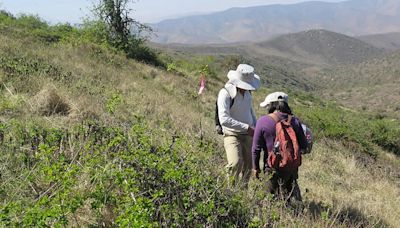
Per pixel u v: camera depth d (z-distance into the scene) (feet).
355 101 638.12
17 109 21.97
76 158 15.08
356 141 53.31
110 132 17.97
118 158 13.43
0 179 13.26
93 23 92.48
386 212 20.59
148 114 28.68
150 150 15.21
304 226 13.87
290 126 15.49
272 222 12.57
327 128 54.29
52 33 87.40
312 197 20.27
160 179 12.51
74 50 63.21
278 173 15.34
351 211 17.83
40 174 13.46
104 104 26.40
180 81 65.57
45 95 23.98
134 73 60.13
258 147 15.75
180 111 34.32
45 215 9.46
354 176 30.27
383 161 52.29
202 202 11.69
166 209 10.99
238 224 12.12
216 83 86.17
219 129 17.57
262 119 15.81
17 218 10.07
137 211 10.00
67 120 21.66
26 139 16.74
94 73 43.55
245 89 16.40
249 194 14.48
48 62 40.47
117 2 90.68
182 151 15.94
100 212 11.51
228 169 15.84
